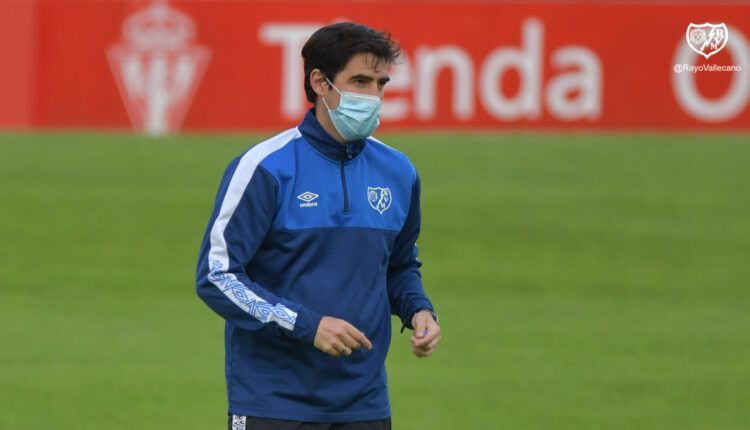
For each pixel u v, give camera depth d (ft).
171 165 200.13
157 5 222.69
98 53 224.33
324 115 48.37
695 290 144.15
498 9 222.28
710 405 97.19
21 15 223.71
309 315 46.06
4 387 101.24
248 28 221.87
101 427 89.76
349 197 48.29
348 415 48.39
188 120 224.53
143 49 223.30
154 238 165.48
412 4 221.66
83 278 147.54
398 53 48.67
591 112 224.53
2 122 225.76
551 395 100.12
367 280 48.57
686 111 224.53
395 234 49.80
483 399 98.48
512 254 158.10
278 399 47.80
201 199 182.39
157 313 132.46
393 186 49.67
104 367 108.88
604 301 138.92
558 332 123.85
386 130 223.30
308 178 47.96
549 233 166.50
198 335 122.62
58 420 91.35
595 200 181.88
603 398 99.30
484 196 182.70
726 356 114.32
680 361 112.16
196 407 95.76
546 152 210.18
